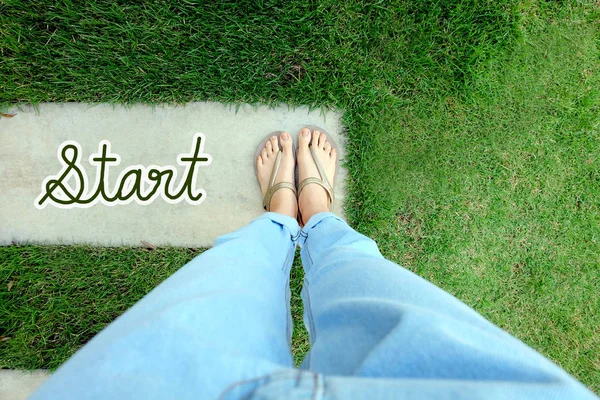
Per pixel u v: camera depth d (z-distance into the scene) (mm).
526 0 1415
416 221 1455
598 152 1476
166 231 1438
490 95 1439
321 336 665
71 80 1396
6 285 1414
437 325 508
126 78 1396
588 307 1496
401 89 1423
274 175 1381
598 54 1454
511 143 1457
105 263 1423
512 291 1481
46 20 1375
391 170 1435
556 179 1470
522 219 1473
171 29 1385
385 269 767
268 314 681
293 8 1372
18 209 1436
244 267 804
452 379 454
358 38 1396
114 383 424
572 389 396
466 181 1454
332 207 1425
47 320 1423
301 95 1405
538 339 1490
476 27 1413
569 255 1486
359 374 479
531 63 1440
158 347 473
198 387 429
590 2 1439
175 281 688
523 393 377
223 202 1443
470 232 1464
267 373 441
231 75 1394
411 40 1406
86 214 1441
